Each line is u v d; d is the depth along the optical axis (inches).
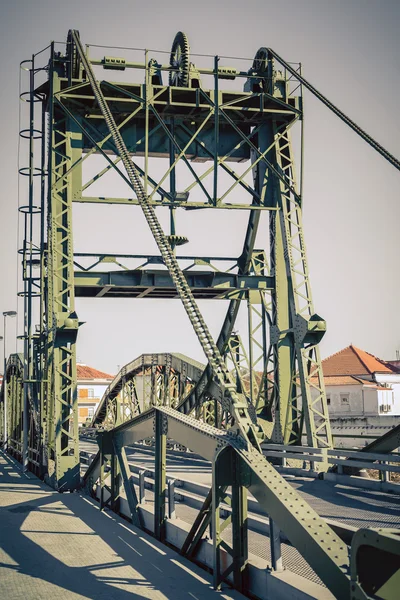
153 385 1566.2
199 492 655.8
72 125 878.4
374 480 696.4
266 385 961.5
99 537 491.5
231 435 375.6
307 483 773.3
